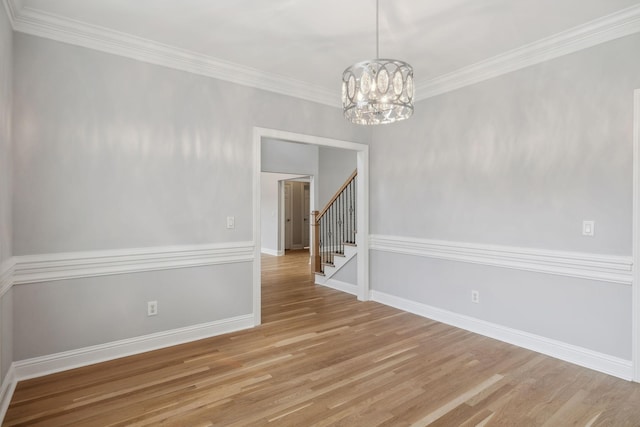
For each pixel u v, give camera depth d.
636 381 2.46
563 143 2.84
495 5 2.39
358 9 2.45
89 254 2.74
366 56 3.21
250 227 3.61
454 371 2.63
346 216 5.75
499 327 3.27
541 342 2.98
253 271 3.63
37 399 2.23
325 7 2.43
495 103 3.29
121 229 2.89
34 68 2.53
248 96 3.56
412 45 2.99
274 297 4.76
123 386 2.40
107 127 2.82
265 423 1.99
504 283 3.24
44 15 2.50
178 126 3.16
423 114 3.95
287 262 7.71
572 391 2.35
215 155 3.37
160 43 2.97
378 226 4.53
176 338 3.16
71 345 2.68
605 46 2.61
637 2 2.34
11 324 2.39
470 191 3.51
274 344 3.14
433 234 3.87
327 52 3.14
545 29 2.72
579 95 2.75
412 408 2.15
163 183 3.09
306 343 3.17
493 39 2.88
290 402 2.21
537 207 3.00
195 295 3.27
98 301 2.80
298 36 2.86
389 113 2.18
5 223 2.20
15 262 2.43
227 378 2.51
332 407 2.15
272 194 9.06
